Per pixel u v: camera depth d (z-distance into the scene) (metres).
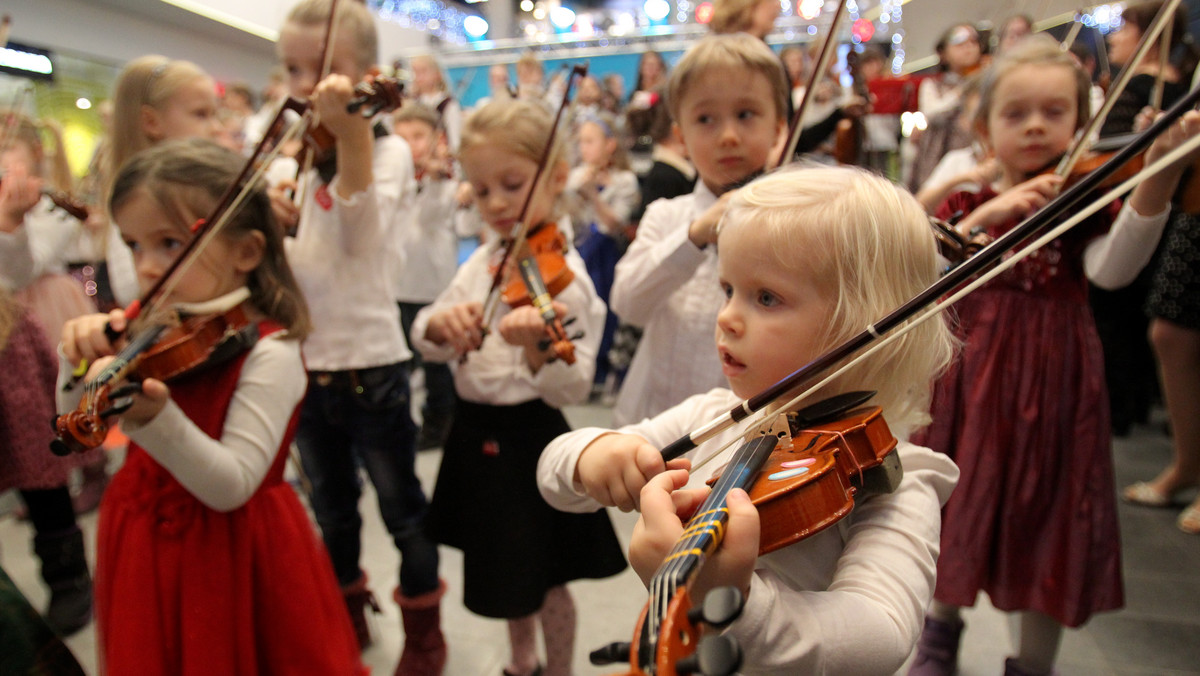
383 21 7.05
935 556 0.83
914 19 3.82
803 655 0.67
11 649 1.00
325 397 2.00
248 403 1.36
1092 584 1.59
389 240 2.07
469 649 2.15
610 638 2.15
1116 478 3.21
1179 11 2.59
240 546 1.34
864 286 0.83
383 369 2.01
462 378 1.77
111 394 1.09
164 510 1.32
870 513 0.85
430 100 5.21
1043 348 1.62
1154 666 2.00
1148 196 1.45
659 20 7.30
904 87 3.25
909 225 0.88
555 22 7.65
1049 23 2.73
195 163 1.44
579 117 4.41
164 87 2.04
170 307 1.36
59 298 2.68
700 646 0.48
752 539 0.63
